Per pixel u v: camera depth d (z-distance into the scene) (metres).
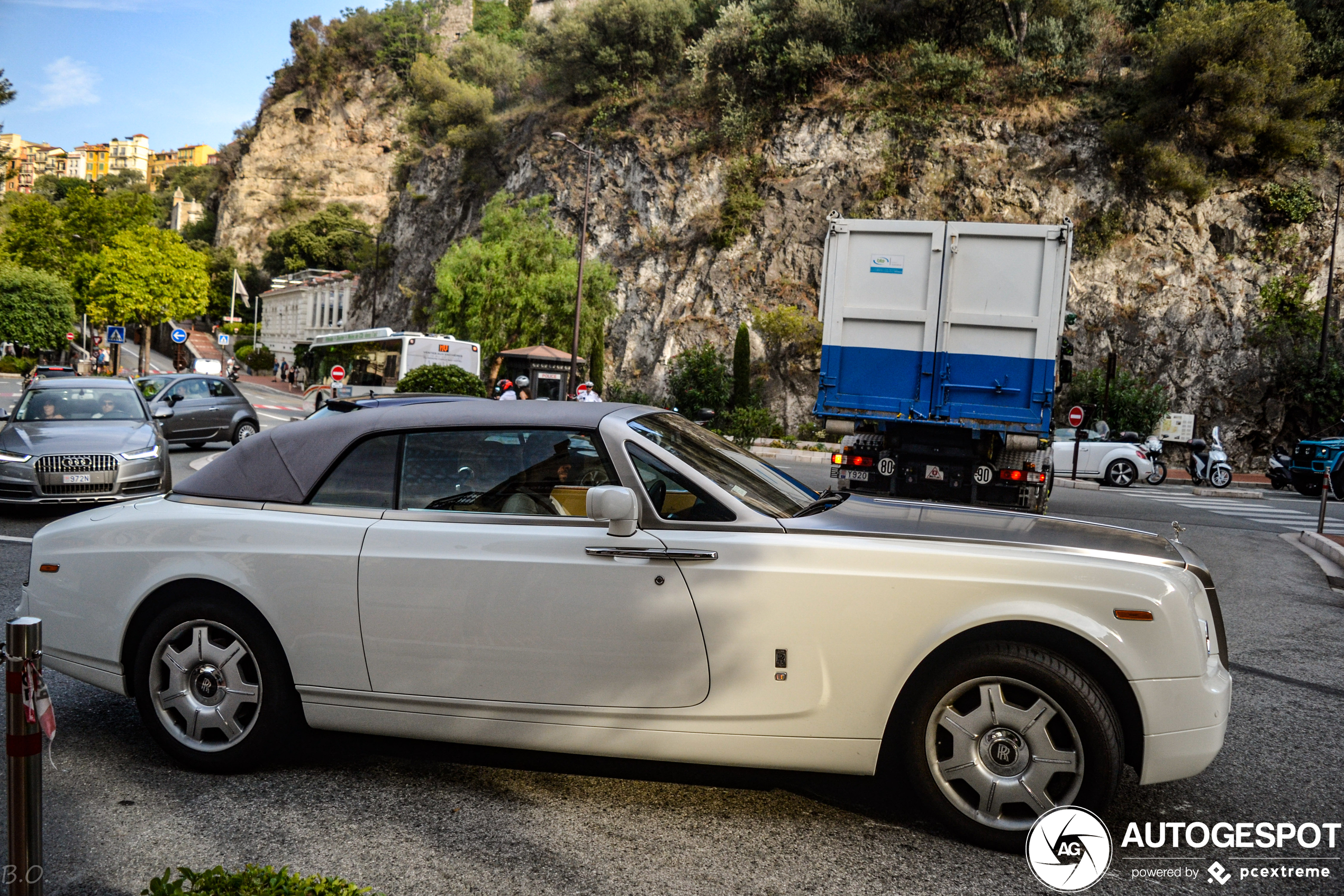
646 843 3.17
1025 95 41.47
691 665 3.26
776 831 3.28
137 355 82.88
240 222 112.88
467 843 3.14
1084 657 3.10
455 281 42.28
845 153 43.34
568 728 3.37
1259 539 13.21
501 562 3.39
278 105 116.25
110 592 3.79
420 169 69.69
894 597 3.16
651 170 48.69
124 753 3.92
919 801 3.53
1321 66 39.56
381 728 3.55
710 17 53.47
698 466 3.56
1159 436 33.12
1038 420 11.35
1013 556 3.17
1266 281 36.88
